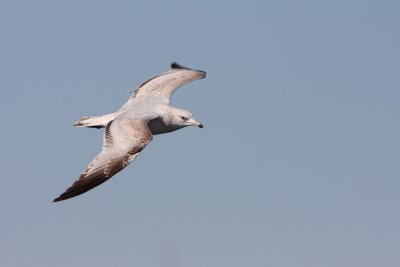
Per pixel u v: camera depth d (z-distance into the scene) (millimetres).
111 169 16625
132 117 18234
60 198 16062
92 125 19672
